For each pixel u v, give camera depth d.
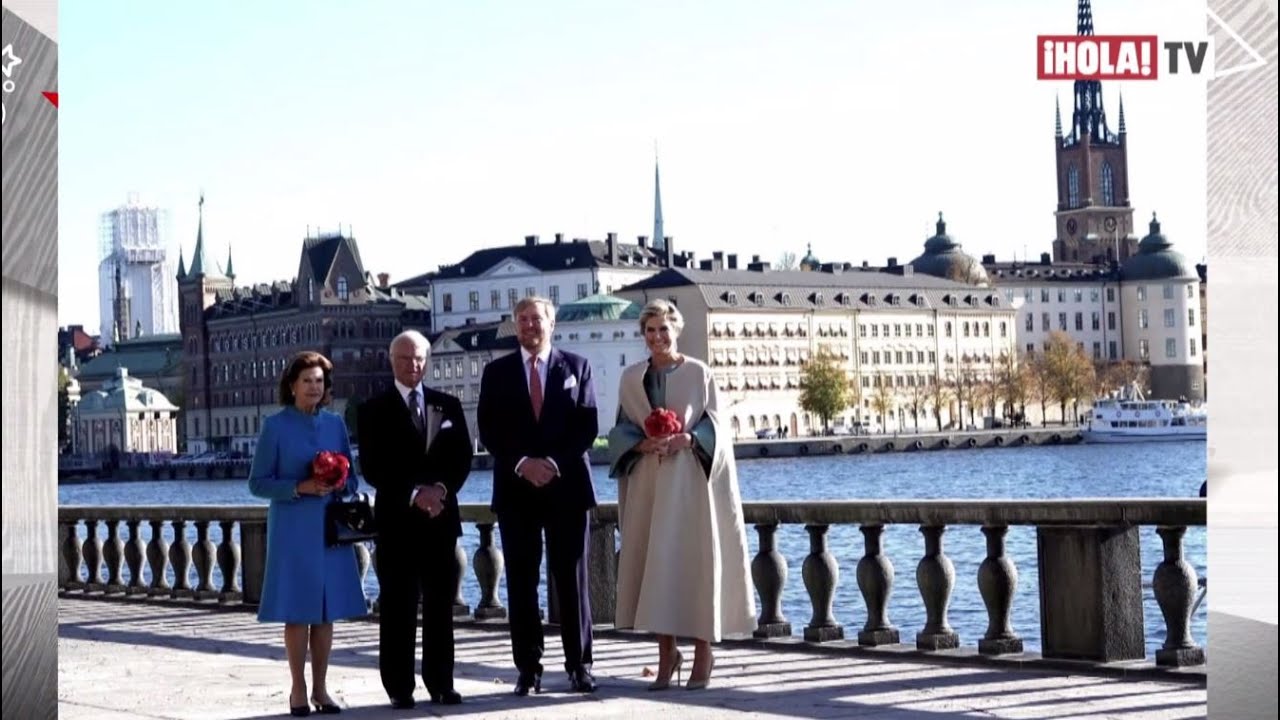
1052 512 11.77
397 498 11.48
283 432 11.40
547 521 11.72
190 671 13.57
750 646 13.78
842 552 45.31
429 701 11.64
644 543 11.80
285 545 11.27
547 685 12.14
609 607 15.20
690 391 11.70
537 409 11.75
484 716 10.76
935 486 146.88
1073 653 11.71
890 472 168.88
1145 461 168.25
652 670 12.73
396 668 11.44
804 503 13.54
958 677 11.62
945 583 12.71
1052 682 11.25
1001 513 12.16
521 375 11.77
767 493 148.12
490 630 15.95
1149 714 9.88
